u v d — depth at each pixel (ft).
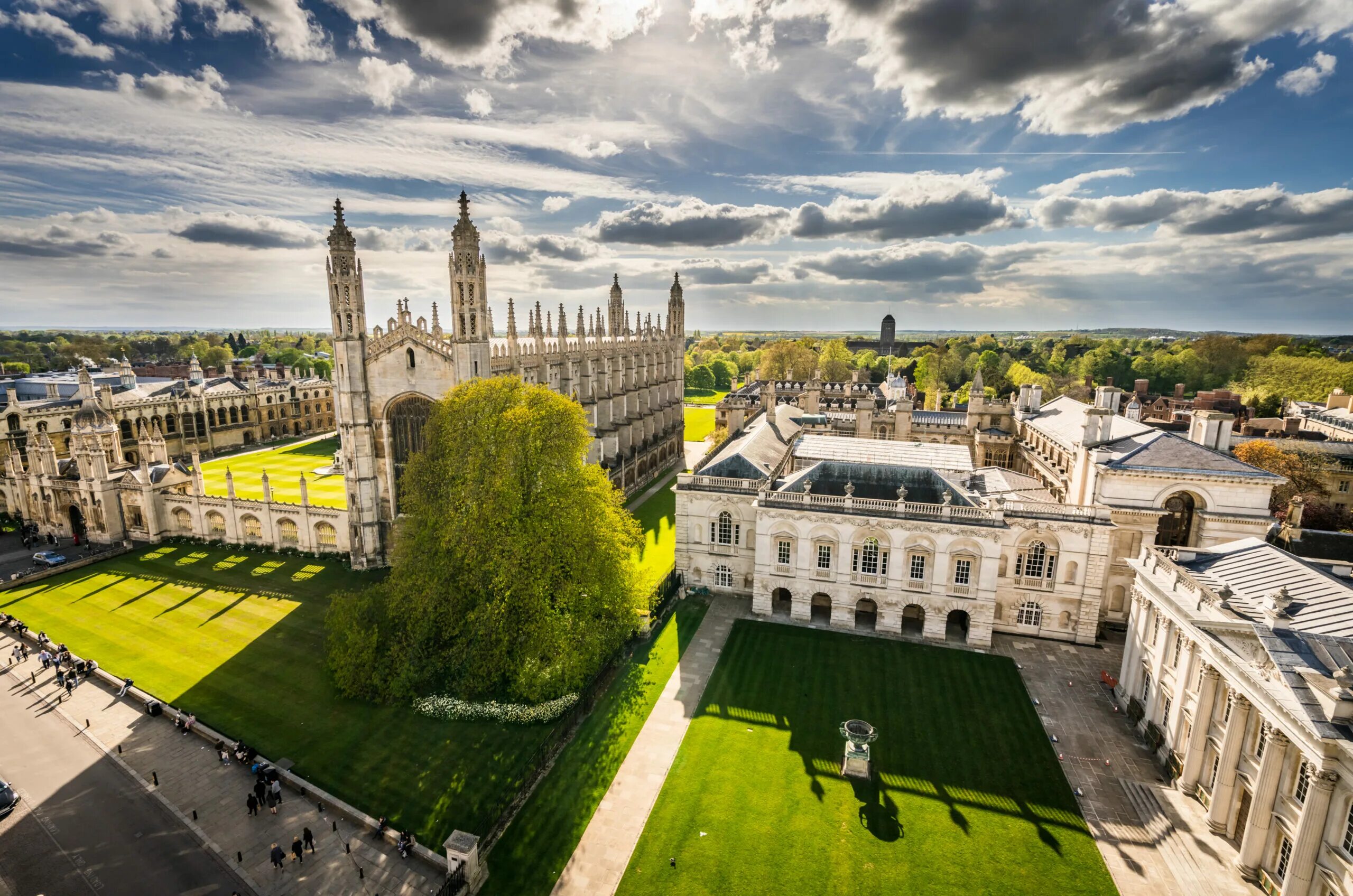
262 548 290.56
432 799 143.33
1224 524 214.07
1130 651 177.58
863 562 217.97
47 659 195.72
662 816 139.64
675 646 208.44
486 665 171.32
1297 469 289.12
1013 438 366.22
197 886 122.21
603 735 165.07
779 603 239.71
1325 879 105.09
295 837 134.00
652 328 460.14
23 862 127.44
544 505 186.09
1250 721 128.77
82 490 296.51
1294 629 120.98
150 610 231.91
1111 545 223.10
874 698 181.57
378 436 266.57
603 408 375.04
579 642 180.14
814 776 151.84
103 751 159.33
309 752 157.69
